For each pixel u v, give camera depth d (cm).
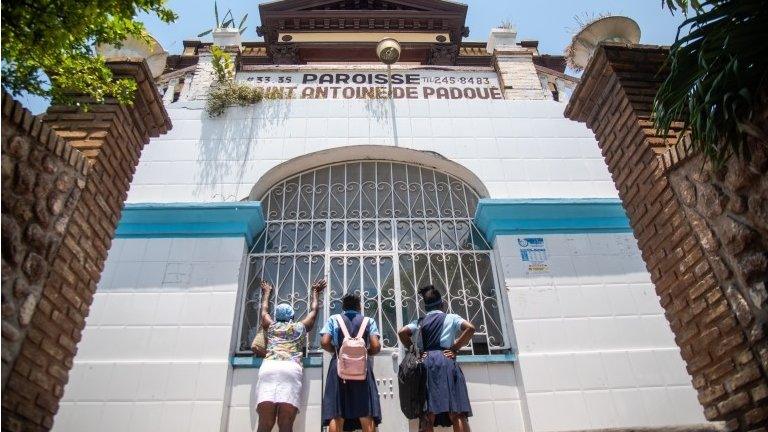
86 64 425
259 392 529
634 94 456
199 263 659
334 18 1346
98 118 456
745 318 342
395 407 569
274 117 802
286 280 681
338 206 745
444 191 769
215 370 587
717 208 363
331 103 821
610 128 486
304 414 573
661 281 420
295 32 1351
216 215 694
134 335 607
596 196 744
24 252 344
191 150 764
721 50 314
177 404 567
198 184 733
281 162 755
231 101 807
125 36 432
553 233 700
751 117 323
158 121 527
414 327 539
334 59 1330
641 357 613
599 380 597
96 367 586
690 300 389
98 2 365
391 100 830
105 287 636
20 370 338
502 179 753
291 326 570
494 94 862
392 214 736
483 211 708
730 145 335
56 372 376
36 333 355
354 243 709
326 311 655
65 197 390
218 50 824
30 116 351
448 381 495
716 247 365
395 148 771
